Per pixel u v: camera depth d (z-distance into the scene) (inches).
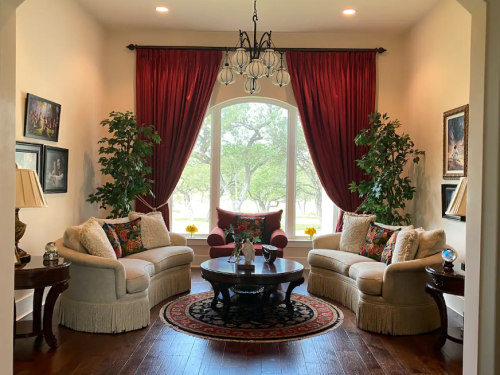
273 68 187.8
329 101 260.2
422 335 158.1
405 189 229.8
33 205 137.0
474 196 95.4
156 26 254.4
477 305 93.4
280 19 239.6
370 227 208.1
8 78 86.4
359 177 260.4
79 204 224.2
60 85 200.7
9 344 87.4
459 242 192.4
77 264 155.1
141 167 234.1
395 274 157.6
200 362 131.4
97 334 153.1
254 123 275.7
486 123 91.7
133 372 123.6
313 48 261.0
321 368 128.8
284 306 191.0
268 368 128.3
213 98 267.0
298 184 277.3
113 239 188.9
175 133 259.1
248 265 180.5
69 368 125.3
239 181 277.0
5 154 85.7
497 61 88.9
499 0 89.0
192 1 216.8
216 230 243.6
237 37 263.0
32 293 175.6
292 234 276.5
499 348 88.1
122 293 154.6
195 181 275.7
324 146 260.8
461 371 127.4
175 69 260.1
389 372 126.5
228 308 172.6
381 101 264.4
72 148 215.0
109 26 255.0
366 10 225.5
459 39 192.9
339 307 191.3
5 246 86.0
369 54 261.3
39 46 181.2
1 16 84.1
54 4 193.5
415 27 245.0
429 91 225.9
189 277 215.2
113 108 263.0
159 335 153.0
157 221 219.6
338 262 196.2
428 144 227.5
